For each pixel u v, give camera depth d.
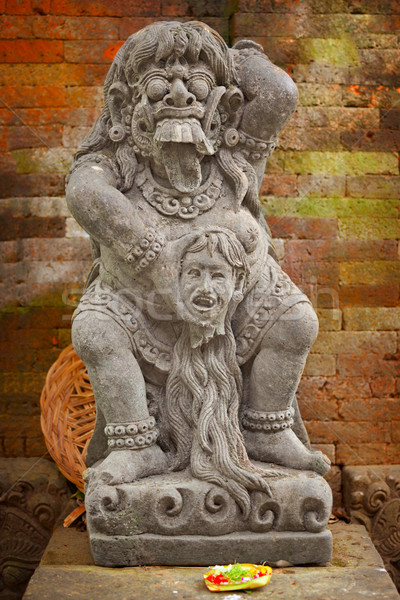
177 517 2.02
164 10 2.94
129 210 2.01
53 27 2.95
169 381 2.14
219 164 2.13
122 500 2.01
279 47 2.86
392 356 3.07
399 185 2.98
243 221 2.10
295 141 2.93
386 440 3.08
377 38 2.88
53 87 2.99
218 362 2.13
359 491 2.90
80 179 2.03
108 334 2.08
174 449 2.17
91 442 2.29
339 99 2.92
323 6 2.86
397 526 2.88
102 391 2.10
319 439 3.06
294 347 2.14
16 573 2.85
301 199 2.96
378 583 1.93
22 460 3.02
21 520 2.86
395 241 3.02
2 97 2.98
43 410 2.81
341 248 2.99
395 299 3.05
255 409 2.20
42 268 3.04
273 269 2.21
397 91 2.91
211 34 2.06
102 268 2.17
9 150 3.01
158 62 2.03
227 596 1.84
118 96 2.13
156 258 2.02
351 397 3.07
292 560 2.04
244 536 2.03
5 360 3.04
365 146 2.96
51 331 3.06
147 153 2.10
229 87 2.11
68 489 2.86
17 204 3.02
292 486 2.04
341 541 2.32
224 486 2.03
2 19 2.93
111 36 2.96
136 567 2.02
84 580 1.93
